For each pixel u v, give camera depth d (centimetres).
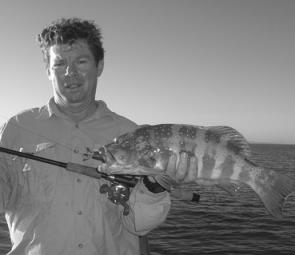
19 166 98
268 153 3250
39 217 94
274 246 431
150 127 101
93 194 97
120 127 110
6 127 103
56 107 105
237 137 103
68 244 92
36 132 102
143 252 113
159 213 98
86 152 102
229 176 101
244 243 440
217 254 395
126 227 100
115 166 97
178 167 97
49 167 96
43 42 105
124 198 94
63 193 95
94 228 95
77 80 99
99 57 107
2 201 96
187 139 99
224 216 590
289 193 98
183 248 412
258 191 101
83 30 100
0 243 373
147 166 98
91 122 107
